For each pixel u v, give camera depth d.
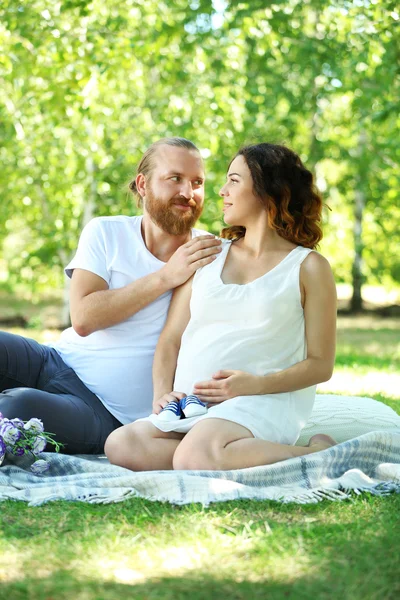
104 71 9.61
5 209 14.55
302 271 4.00
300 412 4.04
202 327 4.06
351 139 16.05
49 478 3.65
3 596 2.40
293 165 4.13
